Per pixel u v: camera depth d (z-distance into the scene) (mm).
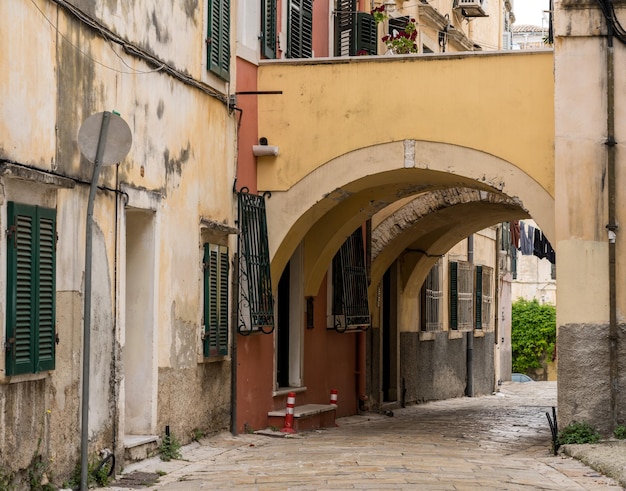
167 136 12148
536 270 49250
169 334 12164
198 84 13125
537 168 14117
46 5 9172
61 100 9477
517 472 10469
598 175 12867
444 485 9297
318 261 16891
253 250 14758
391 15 20750
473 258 27062
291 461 11289
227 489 9359
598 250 12805
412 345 22719
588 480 10016
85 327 8922
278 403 15938
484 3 27750
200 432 13141
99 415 10195
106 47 10500
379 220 19750
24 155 8734
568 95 12992
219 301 13695
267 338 15516
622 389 12641
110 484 9852
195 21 13094
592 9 12977
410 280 22172
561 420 12766
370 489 9062
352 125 14898
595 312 12758
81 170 9867
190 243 12859
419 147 14641
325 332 18000
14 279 8422
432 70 14625
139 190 11258
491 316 28984
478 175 14391
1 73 8344
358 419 18531
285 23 16141
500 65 14352
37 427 8891
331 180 14969
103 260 10344
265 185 15180
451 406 22953
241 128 14742
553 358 45125
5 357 8320
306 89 15102
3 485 8227
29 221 8688
